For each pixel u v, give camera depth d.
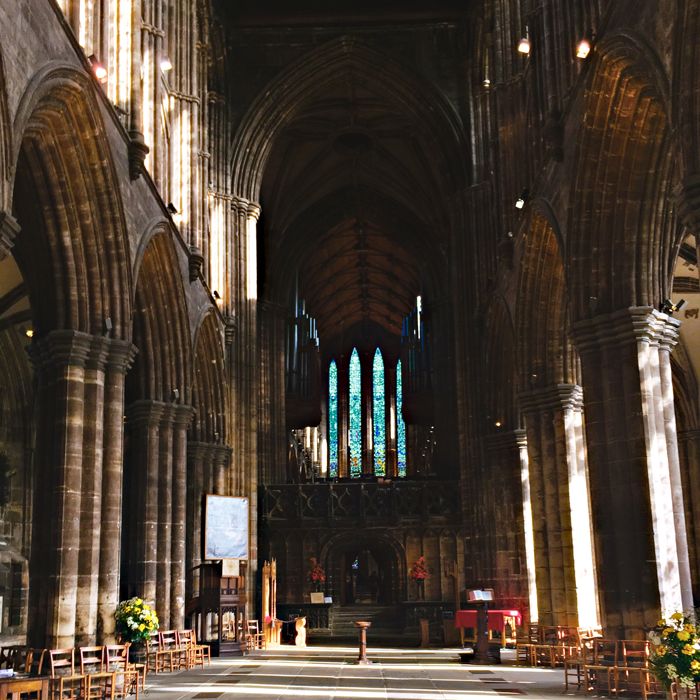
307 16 33.91
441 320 42.44
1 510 30.56
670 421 16.50
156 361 22.70
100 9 18.12
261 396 41.03
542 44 21.91
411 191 43.09
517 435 28.52
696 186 11.93
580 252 17.33
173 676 18.31
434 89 33.97
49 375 16.61
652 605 15.46
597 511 16.58
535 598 27.23
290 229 43.88
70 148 15.70
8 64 11.95
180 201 25.61
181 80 26.30
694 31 11.96
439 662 21.86
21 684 11.03
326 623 33.97
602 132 16.53
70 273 16.73
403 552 35.00
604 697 14.33
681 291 29.27
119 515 17.00
